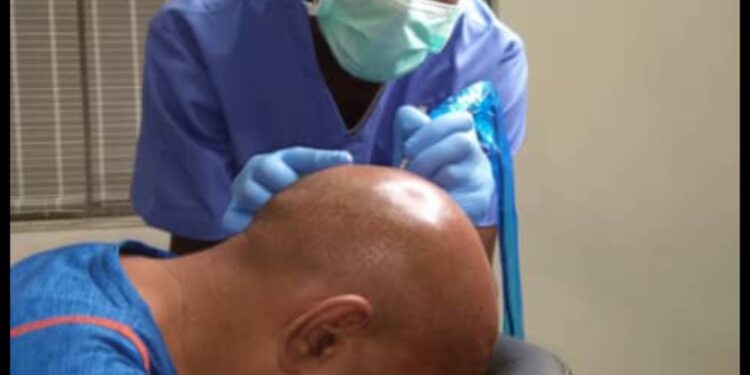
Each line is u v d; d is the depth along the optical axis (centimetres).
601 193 217
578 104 213
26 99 210
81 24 210
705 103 218
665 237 221
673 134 218
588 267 219
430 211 69
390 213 68
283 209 70
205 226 117
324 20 117
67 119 212
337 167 76
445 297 66
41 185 212
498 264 118
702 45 216
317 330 65
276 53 120
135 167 124
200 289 69
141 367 63
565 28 210
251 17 120
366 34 114
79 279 69
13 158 211
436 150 98
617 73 213
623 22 212
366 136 124
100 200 215
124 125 214
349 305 65
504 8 207
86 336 62
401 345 65
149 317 66
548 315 219
